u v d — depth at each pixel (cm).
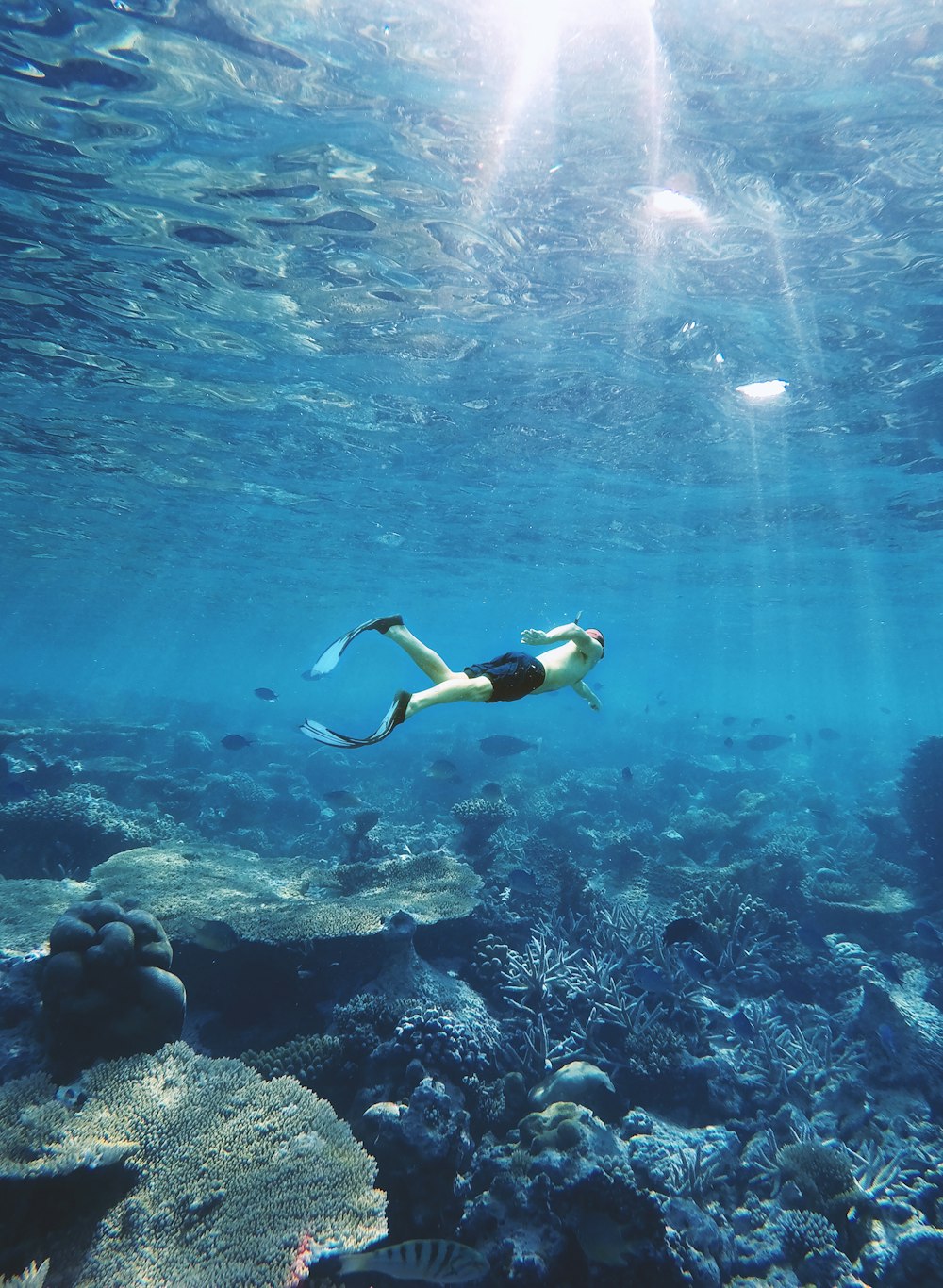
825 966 1173
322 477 2277
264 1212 524
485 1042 809
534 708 6862
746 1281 655
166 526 3005
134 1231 512
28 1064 634
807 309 1202
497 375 1527
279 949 833
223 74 774
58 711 4259
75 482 2403
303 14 703
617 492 2266
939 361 1338
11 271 1161
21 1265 492
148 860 1142
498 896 1202
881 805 2931
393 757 3581
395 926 880
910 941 1366
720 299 1192
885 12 676
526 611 5075
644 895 1471
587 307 1245
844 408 1565
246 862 1215
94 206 996
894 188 909
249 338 1385
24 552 3734
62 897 1000
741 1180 768
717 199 952
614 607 4691
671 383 1510
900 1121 862
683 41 717
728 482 2095
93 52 748
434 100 805
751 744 2388
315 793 2708
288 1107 623
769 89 770
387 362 1486
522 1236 592
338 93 799
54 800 1380
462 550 3231
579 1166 620
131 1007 653
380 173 927
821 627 5038
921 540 2602
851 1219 711
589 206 982
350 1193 545
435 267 1141
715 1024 980
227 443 1983
